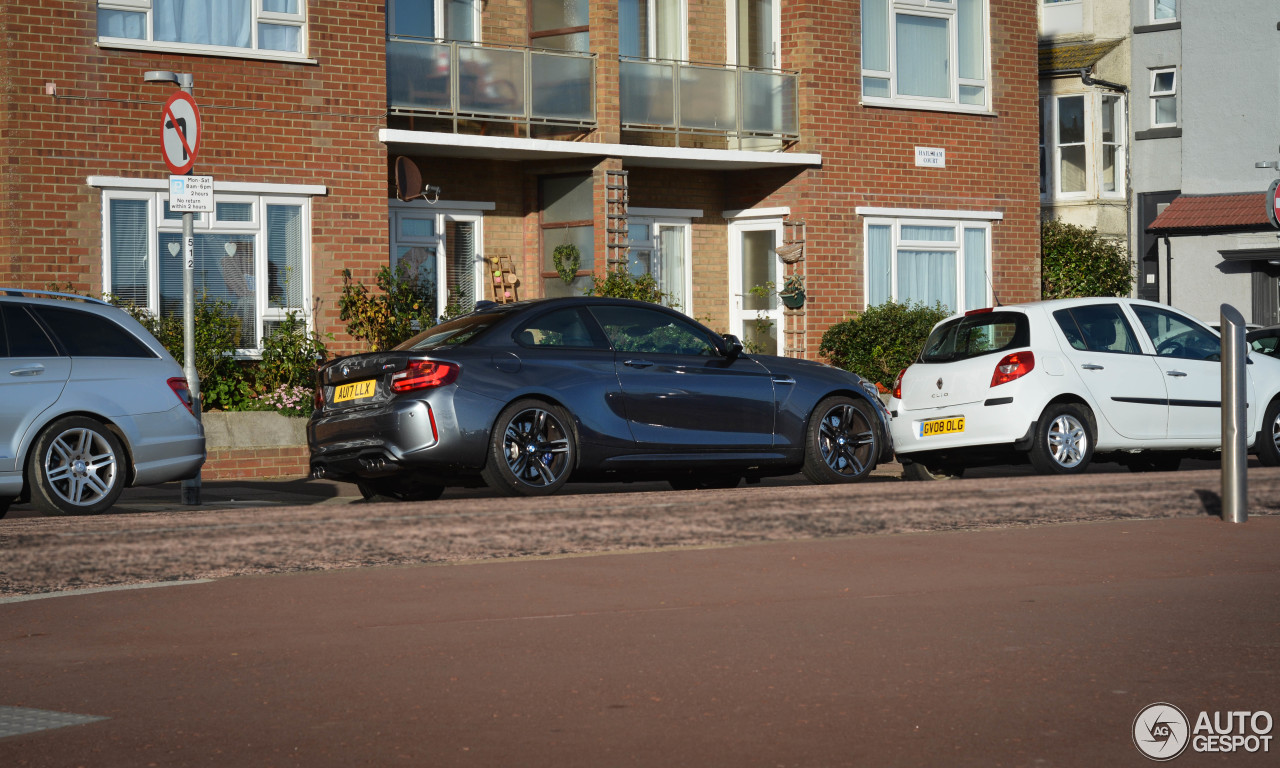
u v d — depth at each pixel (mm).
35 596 6812
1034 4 23469
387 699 4824
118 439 10398
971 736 4293
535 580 7055
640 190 21734
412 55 18875
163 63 16922
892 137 22062
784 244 21469
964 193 22750
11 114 16078
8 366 9984
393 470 10336
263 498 13070
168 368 10781
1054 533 8570
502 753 4180
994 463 13102
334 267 18000
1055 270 28422
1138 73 31891
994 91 23062
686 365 11281
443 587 6887
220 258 17312
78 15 16453
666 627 5922
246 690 4980
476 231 20750
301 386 17125
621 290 19516
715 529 8320
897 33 22281
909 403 13328
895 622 5969
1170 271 30641
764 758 4102
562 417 10625
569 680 5051
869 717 4520
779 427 11617
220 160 17250
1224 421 8984
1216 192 30266
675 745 4238
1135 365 13148
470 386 10289
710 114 21062
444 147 19172
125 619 6258
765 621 6020
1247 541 8148
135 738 4398
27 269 16203
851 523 8648
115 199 16734
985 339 13102
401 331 18297
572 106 19984
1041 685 4891
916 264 22406
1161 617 6016
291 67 17672
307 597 6672
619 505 8141
